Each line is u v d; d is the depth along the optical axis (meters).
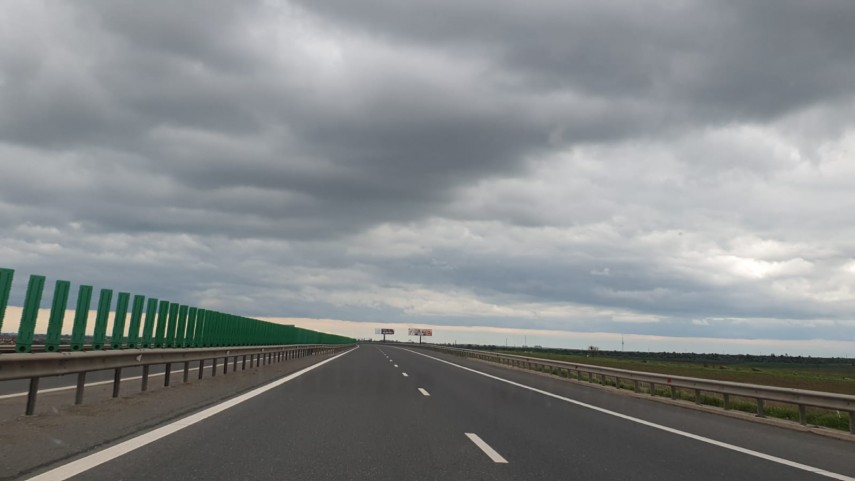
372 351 78.75
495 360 50.72
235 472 7.11
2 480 6.30
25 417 10.34
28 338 12.41
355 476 7.14
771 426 13.27
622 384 28.34
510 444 9.64
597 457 8.70
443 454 8.62
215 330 29.20
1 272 11.80
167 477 6.73
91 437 8.81
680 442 10.38
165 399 13.84
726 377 42.12
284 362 37.03
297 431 10.27
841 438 11.70
